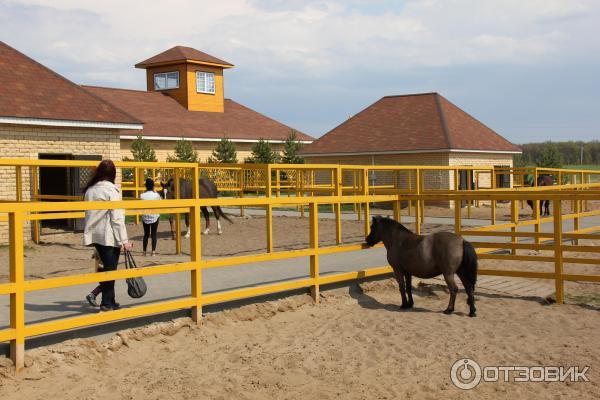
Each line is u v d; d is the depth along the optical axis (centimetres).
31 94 1778
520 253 1482
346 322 905
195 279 807
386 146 3222
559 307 1017
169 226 1978
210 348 770
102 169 758
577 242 1652
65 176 2114
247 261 870
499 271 1080
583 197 1013
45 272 1120
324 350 786
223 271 1082
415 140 3184
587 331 877
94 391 635
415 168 1620
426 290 1100
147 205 751
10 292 631
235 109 4834
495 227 1406
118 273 725
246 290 871
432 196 1149
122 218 740
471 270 937
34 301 835
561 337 848
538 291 1120
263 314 893
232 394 650
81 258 1305
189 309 820
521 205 2873
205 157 4050
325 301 984
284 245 1494
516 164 4694
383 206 3044
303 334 845
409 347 801
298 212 2550
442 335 850
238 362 734
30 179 1708
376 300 1032
